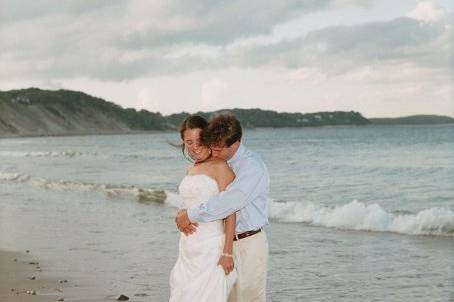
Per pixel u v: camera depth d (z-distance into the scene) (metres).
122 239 10.28
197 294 3.76
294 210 13.40
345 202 16.17
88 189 21.11
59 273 7.51
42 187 22.45
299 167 30.14
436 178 21.88
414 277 7.27
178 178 25.83
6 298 6.16
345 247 9.41
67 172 31.75
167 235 10.70
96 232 11.18
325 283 7.03
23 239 10.45
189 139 3.83
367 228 11.27
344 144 63.19
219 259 3.79
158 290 6.56
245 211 3.81
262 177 3.79
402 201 15.94
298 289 6.76
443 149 43.03
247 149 3.93
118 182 24.52
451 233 10.30
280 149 56.56
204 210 3.69
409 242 9.76
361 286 6.86
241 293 3.89
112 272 7.56
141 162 40.56
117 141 122.06
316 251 9.11
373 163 30.92
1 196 19.31
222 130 3.73
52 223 12.53
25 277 7.28
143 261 8.27
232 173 3.82
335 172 26.33
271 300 6.32
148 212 14.48
